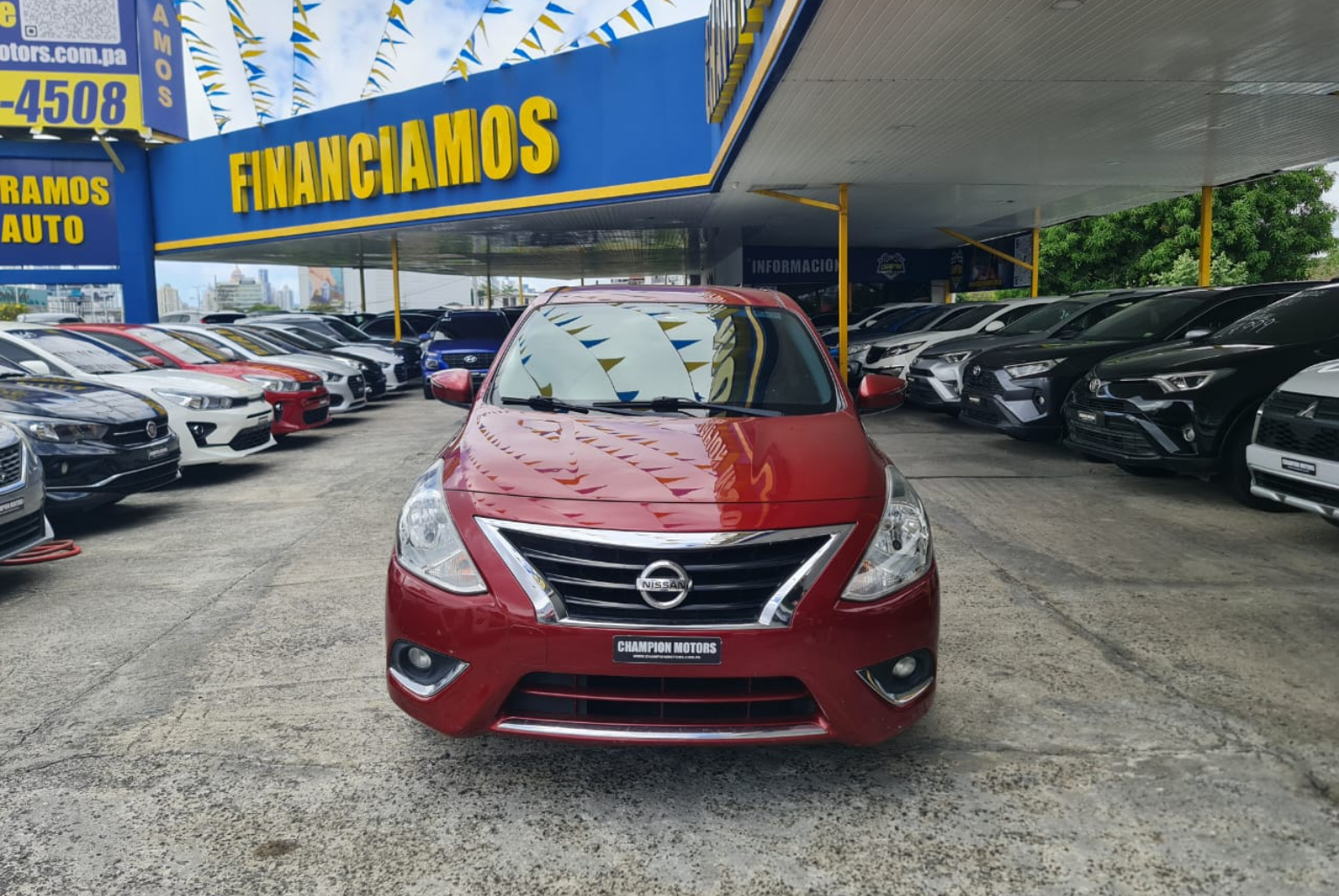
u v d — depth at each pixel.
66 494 6.15
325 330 18.81
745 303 4.41
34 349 8.39
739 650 2.59
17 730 3.33
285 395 10.33
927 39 7.56
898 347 12.77
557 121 16.25
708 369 3.83
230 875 2.47
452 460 3.15
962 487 7.48
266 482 8.41
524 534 2.70
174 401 8.05
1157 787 2.89
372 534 6.24
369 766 3.06
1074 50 7.89
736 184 14.27
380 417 13.61
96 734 3.30
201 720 3.41
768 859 2.54
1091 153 12.31
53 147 23.50
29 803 2.83
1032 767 3.02
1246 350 6.57
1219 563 5.29
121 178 23.61
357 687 3.69
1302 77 8.74
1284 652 3.97
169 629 4.41
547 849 2.59
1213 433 6.36
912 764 3.05
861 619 2.67
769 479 2.90
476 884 2.44
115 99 22.47
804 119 10.12
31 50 22.25
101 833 2.67
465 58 16.16
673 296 4.50
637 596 2.62
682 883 2.43
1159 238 27.53
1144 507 6.71
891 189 14.87
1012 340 10.55
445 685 2.73
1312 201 27.47
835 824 2.71
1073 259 28.11
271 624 4.46
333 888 2.42
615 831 2.68
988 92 9.12
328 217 20.02
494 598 2.66
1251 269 26.84
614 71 15.46
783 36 7.61
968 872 2.47
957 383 10.73
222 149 21.86
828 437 3.29
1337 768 3.00
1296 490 5.22
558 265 33.66
